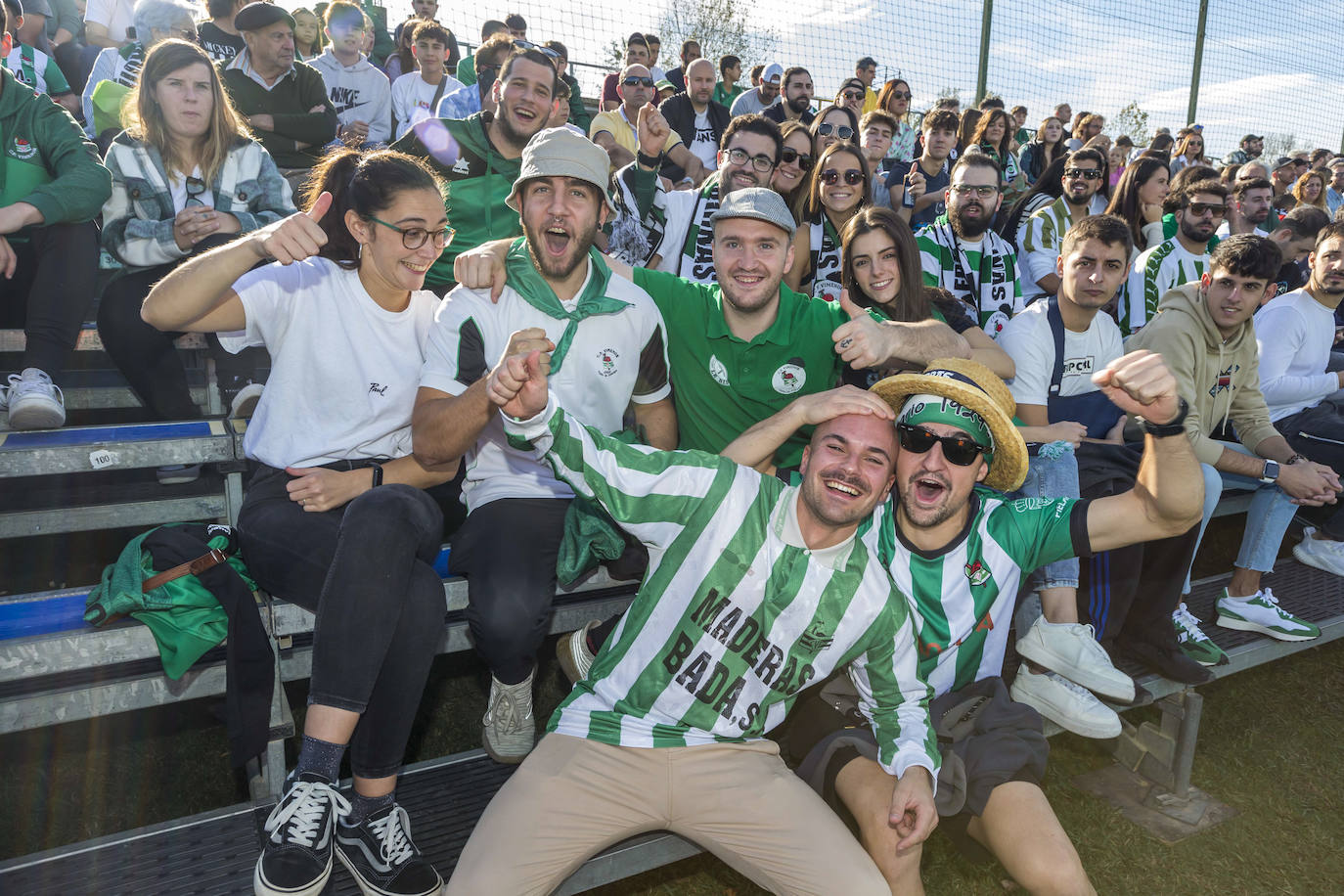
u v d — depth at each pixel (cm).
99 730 273
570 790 177
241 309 200
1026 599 269
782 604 180
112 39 540
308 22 561
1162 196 498
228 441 255
